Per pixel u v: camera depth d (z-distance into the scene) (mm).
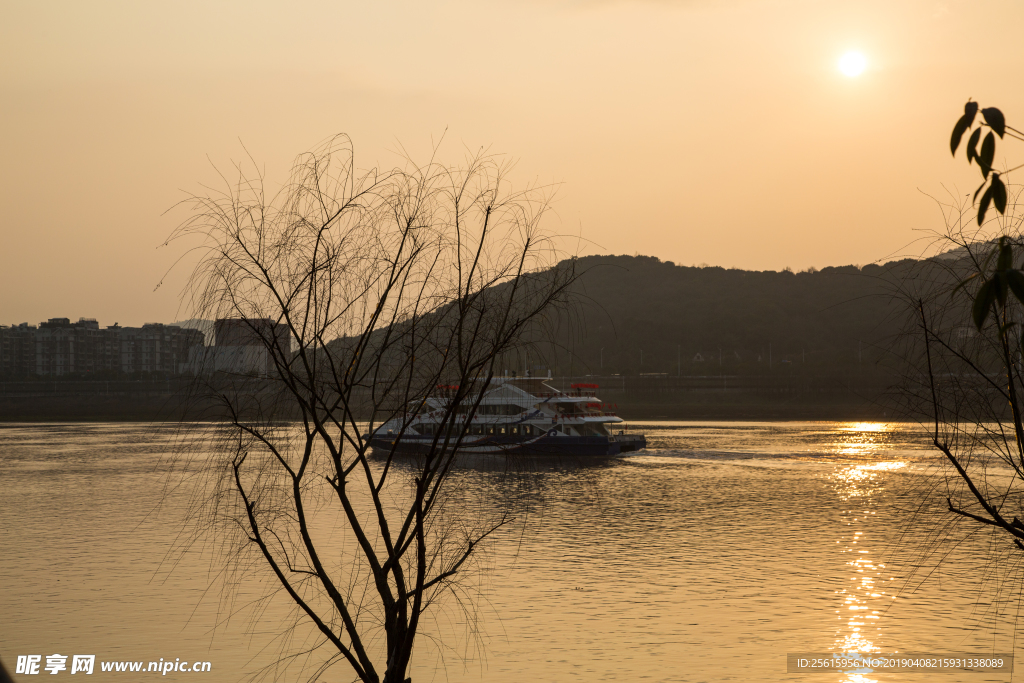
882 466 64438
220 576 27062
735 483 55344
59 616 24047
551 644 21875
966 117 6117
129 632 22531
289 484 12109
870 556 31797
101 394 172375
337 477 10102
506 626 23328
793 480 56594
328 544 28359
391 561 10117
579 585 27656
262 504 12203
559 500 47469
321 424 10023
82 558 31453
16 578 28281
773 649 21453
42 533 36812
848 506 44812
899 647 21406
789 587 27328
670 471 62531
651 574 29281
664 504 46125
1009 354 9359
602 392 187875
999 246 6371
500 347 10398
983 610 23859
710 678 19578
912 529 32938
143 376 178125
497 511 22844
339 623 21500
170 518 39531
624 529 38188
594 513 42969
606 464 67250
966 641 21703
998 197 6055
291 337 10188
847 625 23188
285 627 22422
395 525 23266
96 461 68625
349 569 25016
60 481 55000
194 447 11117
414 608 10039
